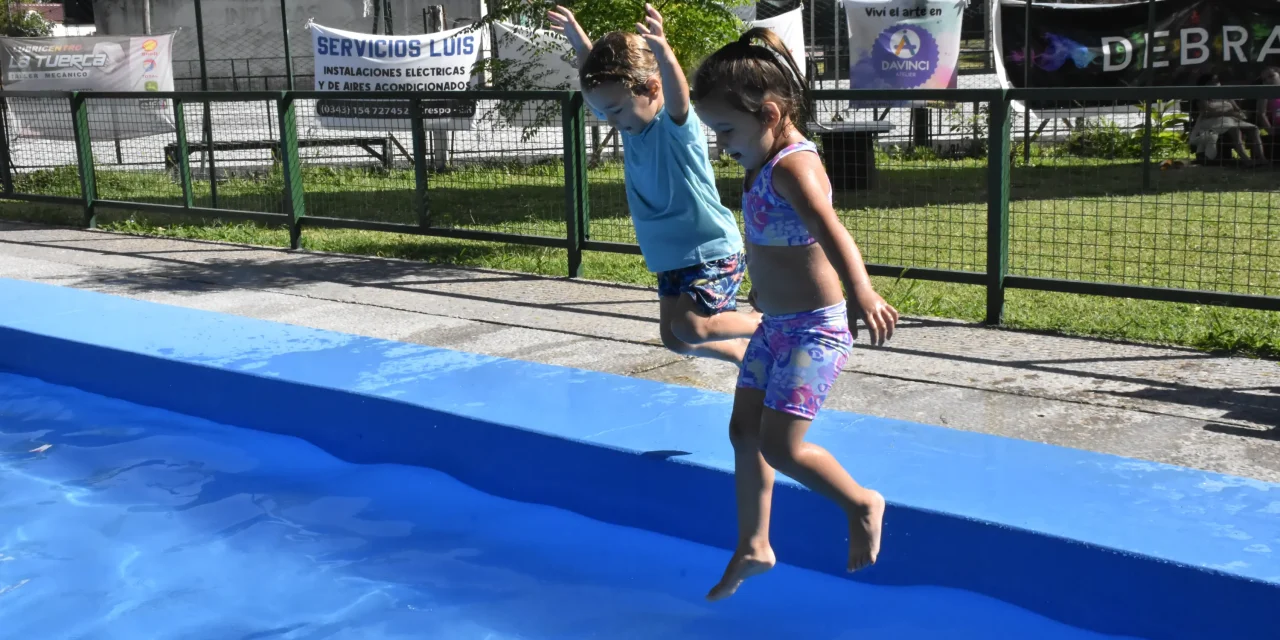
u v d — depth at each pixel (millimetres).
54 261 7930
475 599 3326
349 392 4332
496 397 4191
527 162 11094
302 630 3152
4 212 10609
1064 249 7645
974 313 5797
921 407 4223
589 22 8570
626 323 5703
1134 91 5051
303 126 13430
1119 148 13125
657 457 3518
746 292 6457
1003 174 5395
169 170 11883
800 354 2719
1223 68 12336
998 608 2994
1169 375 4570
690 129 3547
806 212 2562
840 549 3248
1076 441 3793
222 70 23234
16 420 5000
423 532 3818
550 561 3578
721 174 8906
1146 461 3359
